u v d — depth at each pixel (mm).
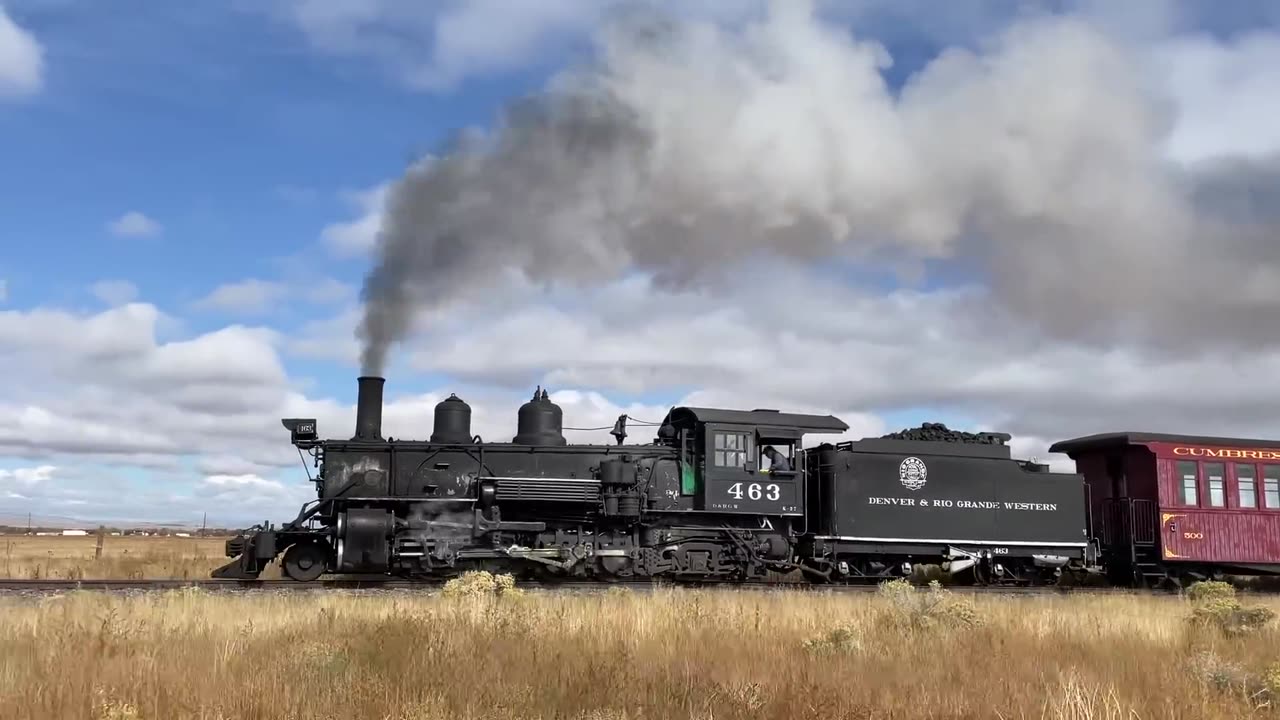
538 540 23469
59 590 19188
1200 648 12547
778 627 13898
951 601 15516
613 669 9719
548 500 23500
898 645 12555
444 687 9055
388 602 16094
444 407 24062
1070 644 12961
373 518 22125
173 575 26312
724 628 13555
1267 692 9656
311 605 15508
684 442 24531
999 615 15852
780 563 24969
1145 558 27844
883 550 25250
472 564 23203
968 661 11531
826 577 25016
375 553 21938
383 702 8469
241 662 10242
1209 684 10117
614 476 23438
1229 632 14406
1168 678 10445
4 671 9695
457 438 23922
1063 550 26734
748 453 24422
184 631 12508
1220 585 20891
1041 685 9938
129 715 7773
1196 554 27328
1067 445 31156
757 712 8531
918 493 25750
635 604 15398
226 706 8250
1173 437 28219
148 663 10078
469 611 13906
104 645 11133
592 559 23516
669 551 23938
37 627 12586
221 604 15430
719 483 24000
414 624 12398
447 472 23438
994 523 26234
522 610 13930
